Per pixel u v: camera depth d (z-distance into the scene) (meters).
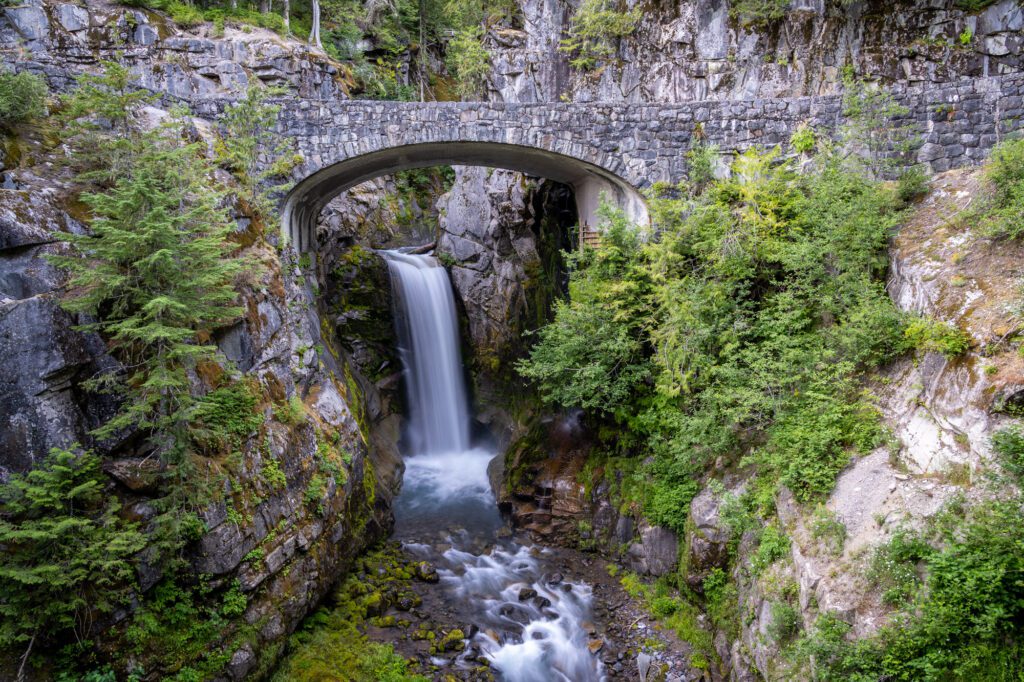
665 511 10.91
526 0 20.09
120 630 7.14
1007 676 5.37
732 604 9.14
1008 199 8.73
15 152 8.62
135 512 7.47
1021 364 6.74
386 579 11.54
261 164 12.55
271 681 8.46
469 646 9.92
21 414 7.02
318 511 9.89
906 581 6.23
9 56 13.91
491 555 12.80
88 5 15.18
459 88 22.52
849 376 9.09
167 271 7.15
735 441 10.38
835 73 17.11
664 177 13.27
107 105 8.80
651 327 12.41
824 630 6.56
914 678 5.77
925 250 9.31
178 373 7.51
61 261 6.76
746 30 17.36
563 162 14.18
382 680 8.88
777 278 11.41
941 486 6.84
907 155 12.27
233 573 8.19
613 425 13.23
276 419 9.76
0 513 6.52
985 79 12.08
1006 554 5.64
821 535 7.56
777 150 12.05
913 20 16.86
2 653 6.60
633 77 18.31
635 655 9.66
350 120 12.80
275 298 10.82
